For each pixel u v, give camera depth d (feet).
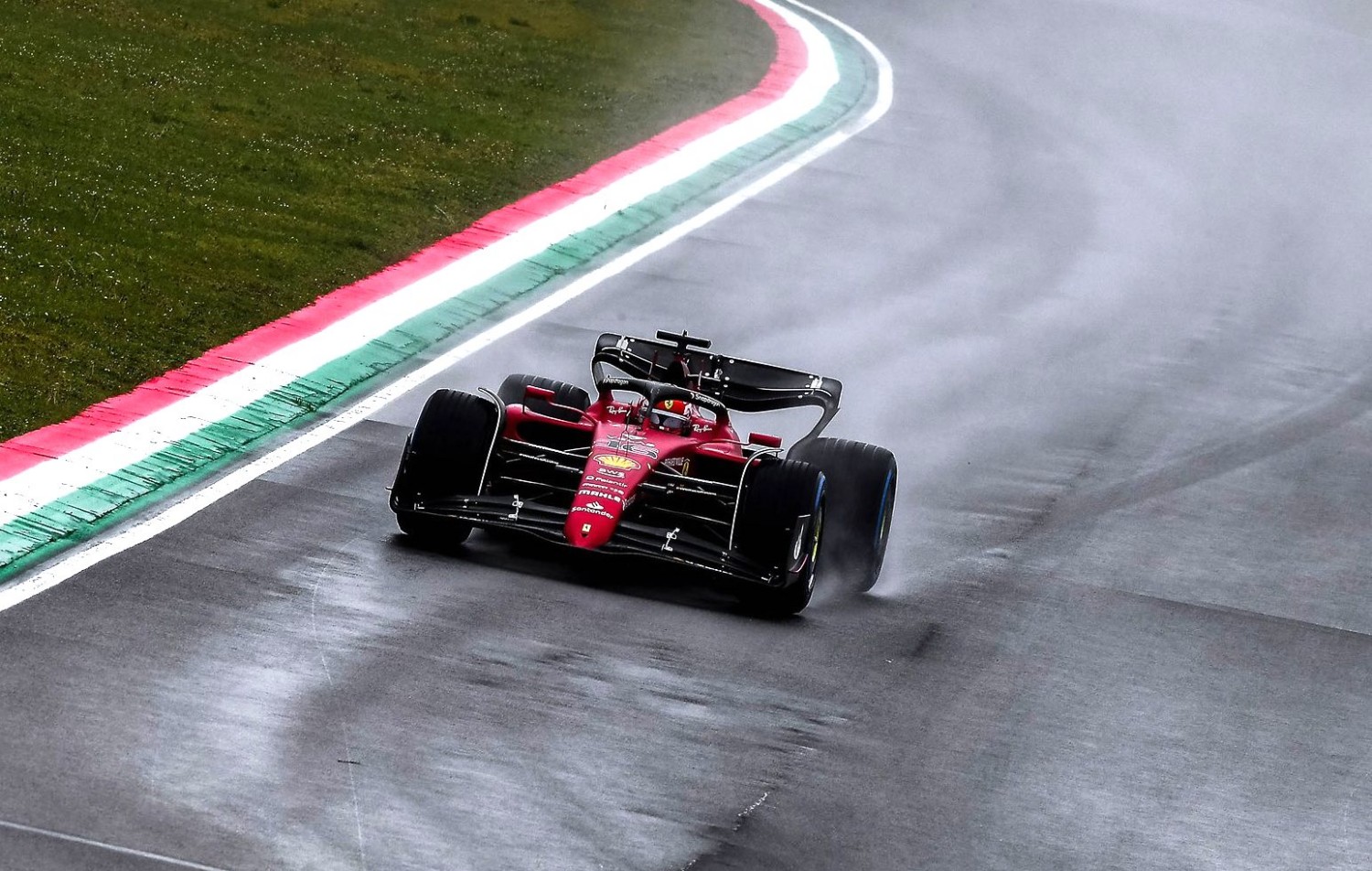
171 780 97.30
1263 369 231.91
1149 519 173.58
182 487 144.77
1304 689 135.13
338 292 204.23
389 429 167.53
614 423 141.79
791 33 404.57
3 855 87.40
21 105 254.06
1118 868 102.63
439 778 101.40
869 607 140.56
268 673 111.86
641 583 136.77
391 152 265.54
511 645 120.37
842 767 110.42
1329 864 106.52
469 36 356.38
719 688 118.73
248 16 343.26
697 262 243.60
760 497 130.62
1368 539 174.60
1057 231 286.46
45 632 113.70
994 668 130.93
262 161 249.55
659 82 338.34
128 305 186.60
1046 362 223.71
